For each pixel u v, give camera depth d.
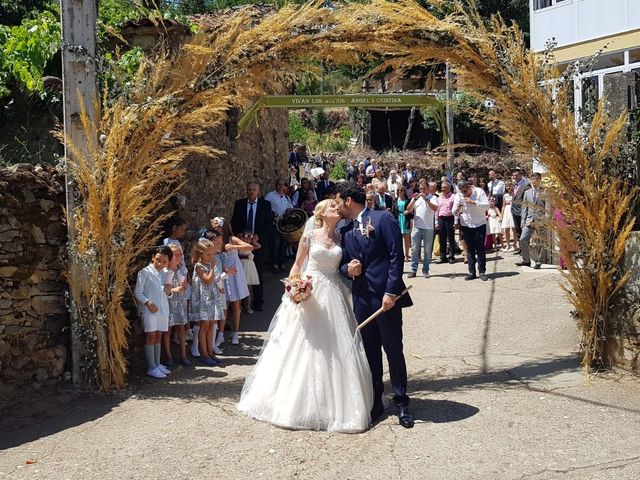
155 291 7.55
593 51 16.97
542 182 7.74
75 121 7.24
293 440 5.58
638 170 7.17
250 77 7.50
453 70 7.55
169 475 5.00
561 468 4.89
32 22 11.98
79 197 7.20
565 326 8.99
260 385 6.20
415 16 7.31
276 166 17.64
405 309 10.70
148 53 9.86
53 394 6.97
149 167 7.38
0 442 5.77
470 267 12.80
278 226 13.98
